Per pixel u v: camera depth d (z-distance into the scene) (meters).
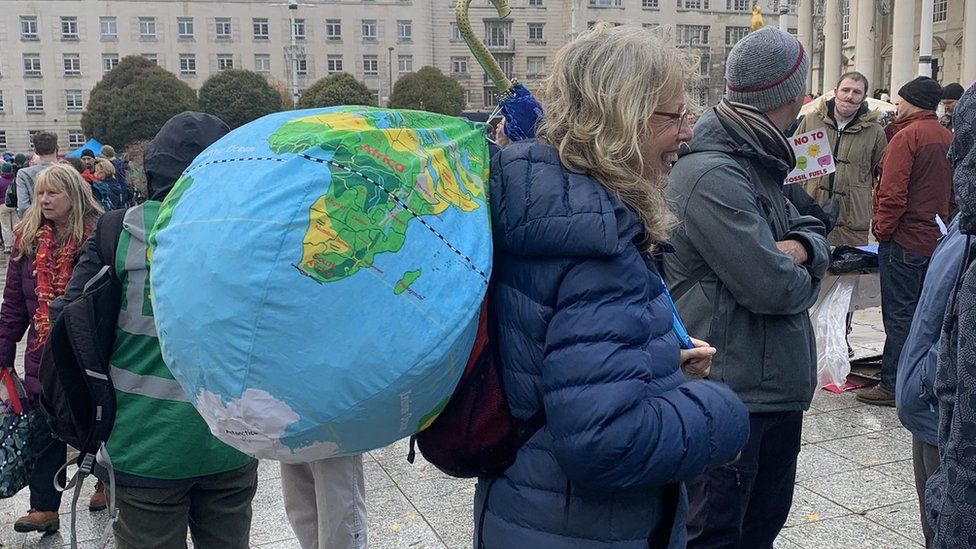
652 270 1.64
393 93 52.09
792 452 2.66
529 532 1.58
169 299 1.32
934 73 39.00
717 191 2.39
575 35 1.62
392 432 1.36
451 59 65.88
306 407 1.27
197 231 1.31
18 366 6.89
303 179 1.30
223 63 64.31
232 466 2.44
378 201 1.31
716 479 2.47
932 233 4.91
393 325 1.28
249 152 1.37
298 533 2.97
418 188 1.36
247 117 47.25
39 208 3.67
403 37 65.25
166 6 63.16
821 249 2.55
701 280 2.51
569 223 1.45
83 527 3.86
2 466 3.56
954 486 1.53
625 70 1.51
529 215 1.49
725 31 63.28
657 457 1.45
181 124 2.44
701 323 2.50
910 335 2.47
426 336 1.29
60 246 3.66
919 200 4.89
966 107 1.63
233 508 2.58
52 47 61.97
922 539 3.38
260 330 1.25
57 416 2.32
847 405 5.22
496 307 1.58
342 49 64.94
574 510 1.55
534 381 1.53
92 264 2.33
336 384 1.26
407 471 4.31
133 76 48.03
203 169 1.40
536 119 1.79
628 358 1.44
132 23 62.94
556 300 1.50
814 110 6.12
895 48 29.53
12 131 62.22
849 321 6.12
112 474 2.32
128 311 2.28
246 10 64.12
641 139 1.57
